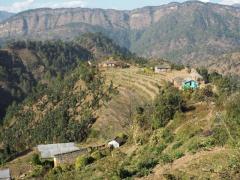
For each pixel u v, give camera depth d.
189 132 49.38
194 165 34.44
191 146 40.81
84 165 67.88
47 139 144.75
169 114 64.44
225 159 32.94
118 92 149.00
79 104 156.38
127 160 54.28
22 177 84.69
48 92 191.00
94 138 126.44
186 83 117.75
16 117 186.50
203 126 49.28
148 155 49.69
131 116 126.50
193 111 62.59
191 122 54.03
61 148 99.62
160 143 52.47
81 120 139.62
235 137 36.03
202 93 80.75
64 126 144.12
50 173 71.12
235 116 37.50
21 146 153.50
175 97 68.81
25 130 164.50
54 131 143.75
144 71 170.50
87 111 146.38
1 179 83.31
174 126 58.56
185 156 39.00
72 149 96.50
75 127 134.62
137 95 142.50
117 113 135.62
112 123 130.75
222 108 49.22
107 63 190.00
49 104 176.50
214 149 37.41
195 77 132.62
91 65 194.12
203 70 149.12
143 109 90.81
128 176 40.75
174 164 37.66
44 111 172.50
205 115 55.59
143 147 57.09
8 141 163.50
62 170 70.50
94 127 131.62
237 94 40.25
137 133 72.44
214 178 30.33
